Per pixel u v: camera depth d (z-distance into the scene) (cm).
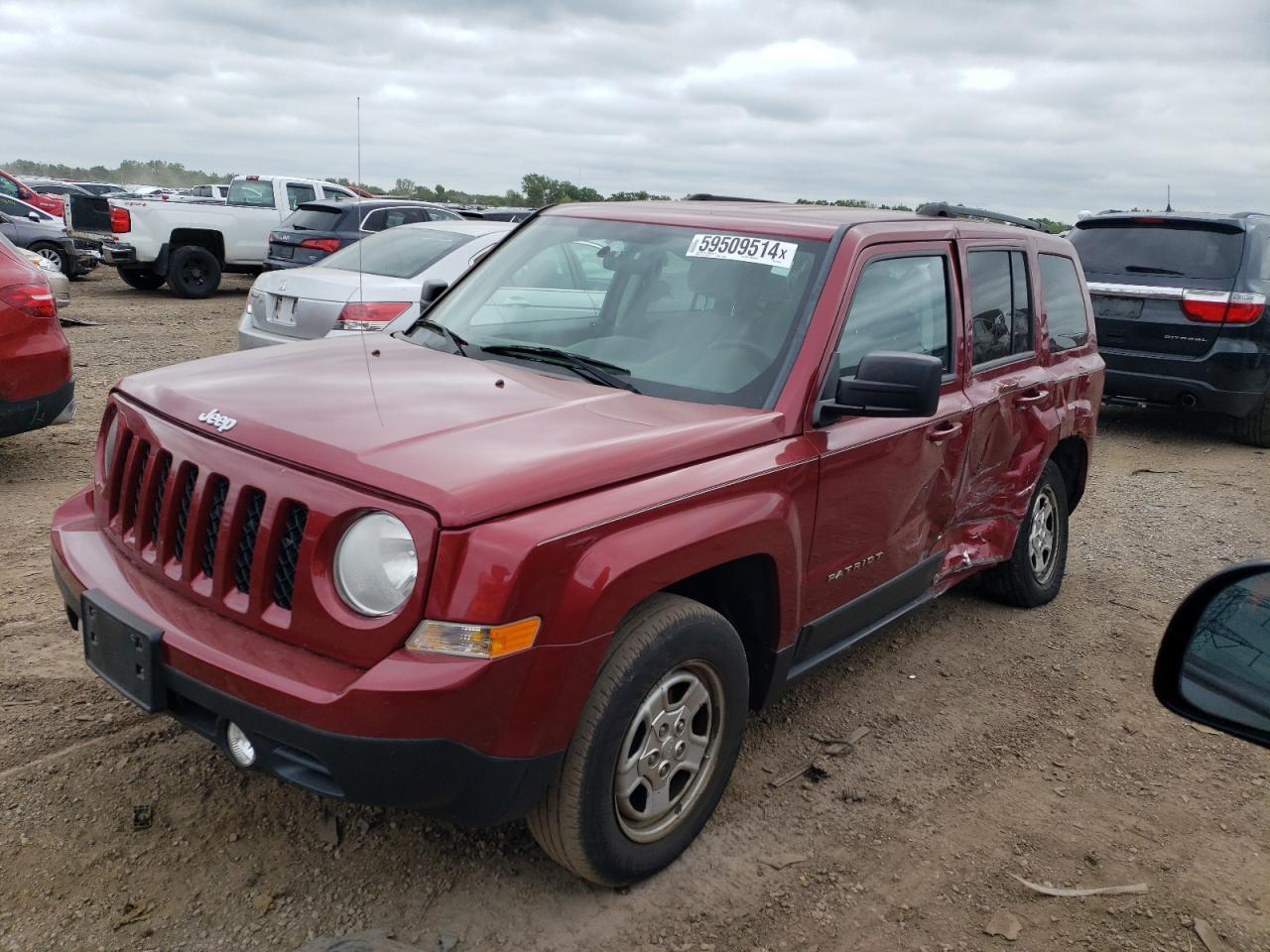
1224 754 405
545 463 255
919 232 399
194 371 335
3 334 564
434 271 822
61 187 3288
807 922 290
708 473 287
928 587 428
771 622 324
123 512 301
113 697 375
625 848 285
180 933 265
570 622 246
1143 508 745
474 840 311
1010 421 455
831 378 336
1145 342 904
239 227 1777
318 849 301
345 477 246
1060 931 295
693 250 375
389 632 237
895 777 371
